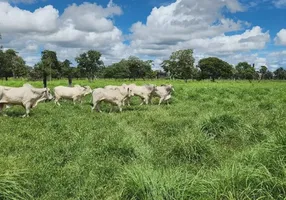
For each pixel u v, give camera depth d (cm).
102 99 1619
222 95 2603
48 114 1527
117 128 1116
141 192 533
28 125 1193
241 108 1561
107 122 1270
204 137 855
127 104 2080
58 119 1329
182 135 891
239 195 495
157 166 711
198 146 790
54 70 8519
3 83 4328
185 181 539
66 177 645
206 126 1013
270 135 812
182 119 1253
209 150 789
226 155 806
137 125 1209
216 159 767
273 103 1709
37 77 6675
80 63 11369
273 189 521
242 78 13212
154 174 559
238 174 539
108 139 863
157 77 13200
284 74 14850
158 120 1295
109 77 12769
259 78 13475
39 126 1177
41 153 798
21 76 10594
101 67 11738
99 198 582
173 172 605
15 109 1708
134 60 11388
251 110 1466
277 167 580
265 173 541
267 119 1103
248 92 2900
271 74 15050
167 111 1631
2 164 600
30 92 1462
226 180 530
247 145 891
